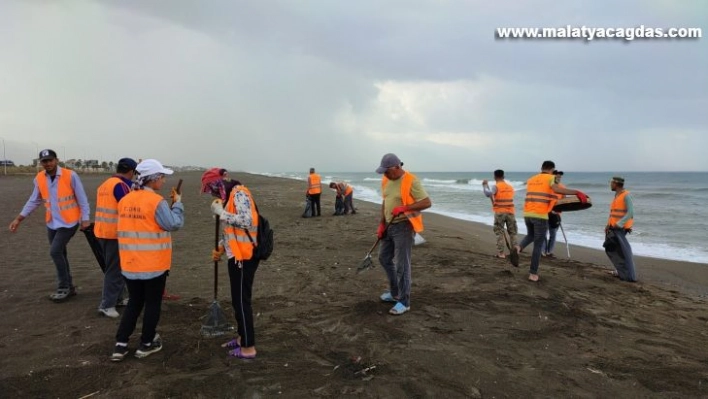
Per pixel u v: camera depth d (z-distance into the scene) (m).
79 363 3.68
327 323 4.75
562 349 4.25
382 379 3.51
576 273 7.61
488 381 3.55
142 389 3.25
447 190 38.94
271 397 3.23
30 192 22.55
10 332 4.37
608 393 3.44
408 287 5.06
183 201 19.62
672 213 18.14
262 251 3.84
